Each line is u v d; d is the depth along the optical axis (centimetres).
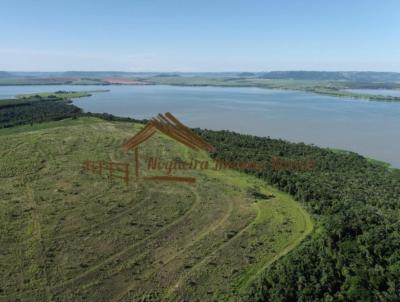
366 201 6297
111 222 5519
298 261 4503
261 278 4206
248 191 6862
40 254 4622
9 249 4712
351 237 4906
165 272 4362
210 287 4116
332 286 4122
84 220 5547
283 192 6856
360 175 7819
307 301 3909
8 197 6281
